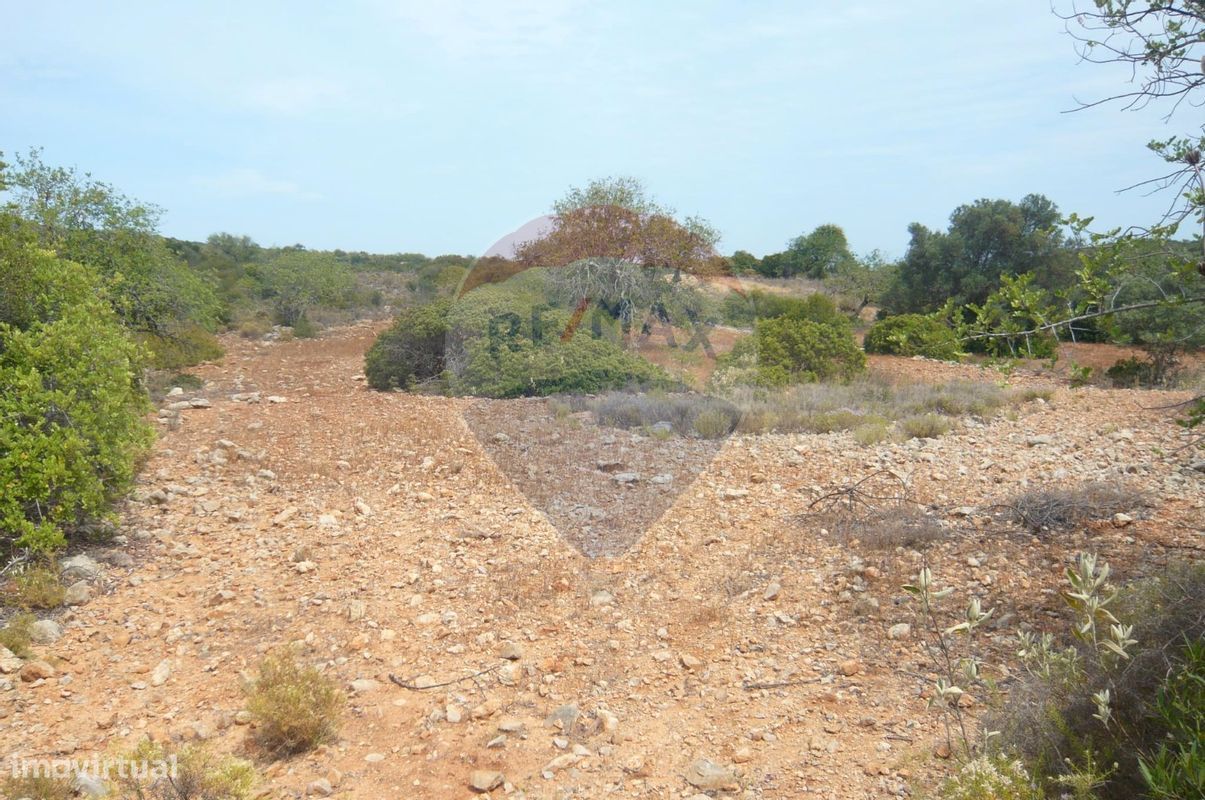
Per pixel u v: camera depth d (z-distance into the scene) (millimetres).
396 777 3428
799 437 9219
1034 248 24109
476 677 4324
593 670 4371
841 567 5465
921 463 7934
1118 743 2770
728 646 4586
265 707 3682
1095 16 3092
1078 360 16062
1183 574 3510
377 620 5012
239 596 5379
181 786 3096
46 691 4156
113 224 14352
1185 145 3023
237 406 11914
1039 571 4953
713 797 3211
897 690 3908
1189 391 11555
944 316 3824
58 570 5426
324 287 29453
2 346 6320
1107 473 7004
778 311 18375
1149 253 3223
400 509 7156
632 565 5711
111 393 6402
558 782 3357
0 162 7500
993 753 2988
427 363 13633
